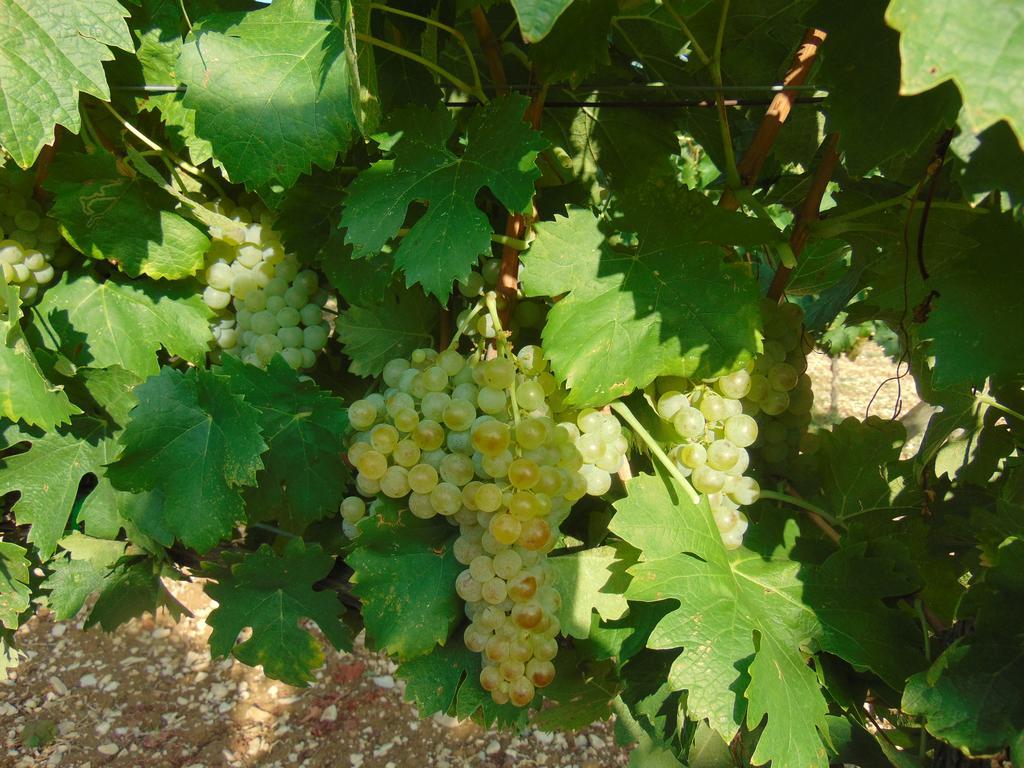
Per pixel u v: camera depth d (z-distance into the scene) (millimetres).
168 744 1935
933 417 786
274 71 614
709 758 703
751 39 775
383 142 631
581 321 615
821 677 614
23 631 2248
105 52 574
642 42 777
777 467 729
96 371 696
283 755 1922
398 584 622
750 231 613
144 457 664
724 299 609
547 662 604
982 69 417
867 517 710
